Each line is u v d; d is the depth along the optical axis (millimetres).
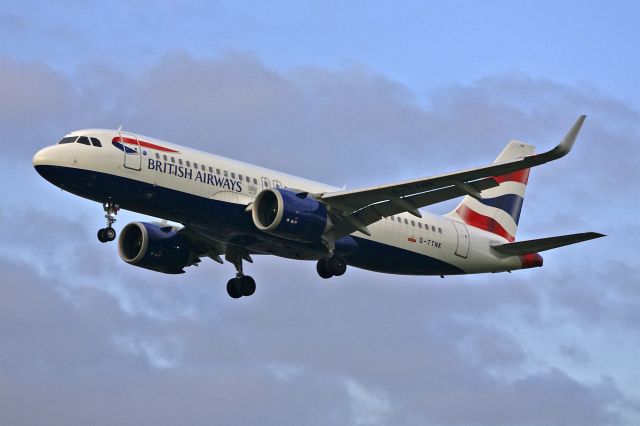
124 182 54250
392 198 55219
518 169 51062
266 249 59781
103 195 54250
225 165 56906
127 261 61938
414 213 56000
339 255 59188
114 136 54844
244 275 63188
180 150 56031
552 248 62250
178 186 55188
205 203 55688
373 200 55812
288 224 54688
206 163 56219
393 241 60969
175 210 55562
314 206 55594
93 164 53750
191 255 63031
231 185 56469
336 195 55312
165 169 54938
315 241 56125
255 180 57469
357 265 61344
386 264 61750
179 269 62750
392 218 60938
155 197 54875
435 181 53219
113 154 54125
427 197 55094
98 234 55375
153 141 55688
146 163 54656
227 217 56281
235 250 61656
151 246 61500
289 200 54938
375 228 60094
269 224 55812
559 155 48781
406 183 53750
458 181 53125
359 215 56844
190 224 56906
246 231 57094
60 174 53594
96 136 54500
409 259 62156
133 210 55594
